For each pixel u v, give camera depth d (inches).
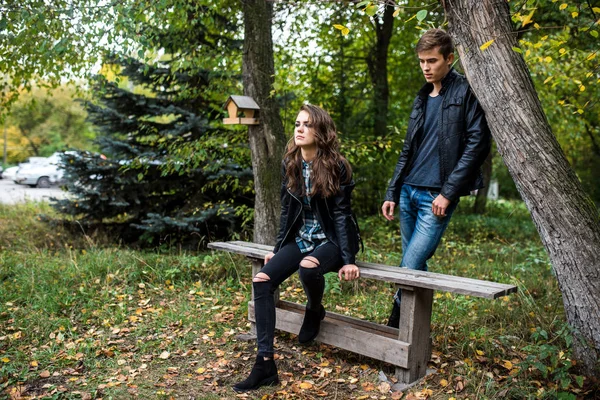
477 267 226.4
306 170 119.0
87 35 182.4
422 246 123.6
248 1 203.9
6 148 1266.0
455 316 152.9
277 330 147.6
